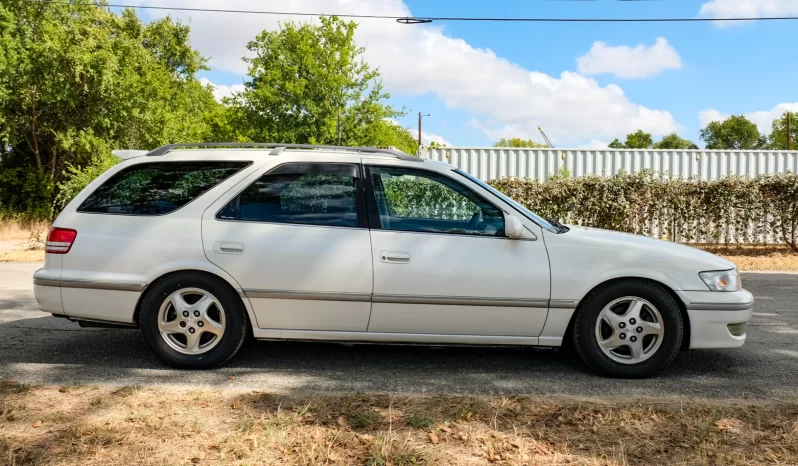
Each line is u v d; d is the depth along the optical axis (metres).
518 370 4.86
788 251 14.13
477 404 3.85
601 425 3.55
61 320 6.52
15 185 22.38
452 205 4.80
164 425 3.45
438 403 3.88
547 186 14.16
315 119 21.48
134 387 4.17
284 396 3.99
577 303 4.64
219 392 4.10
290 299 4.67
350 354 5.27
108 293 4.73
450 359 5.17
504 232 4.71
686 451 3.21
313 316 4.70
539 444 3.28
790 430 3.49
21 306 7.33
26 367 4.74
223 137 28.72
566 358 5.24
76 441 3.22
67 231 4.83
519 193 14.17
